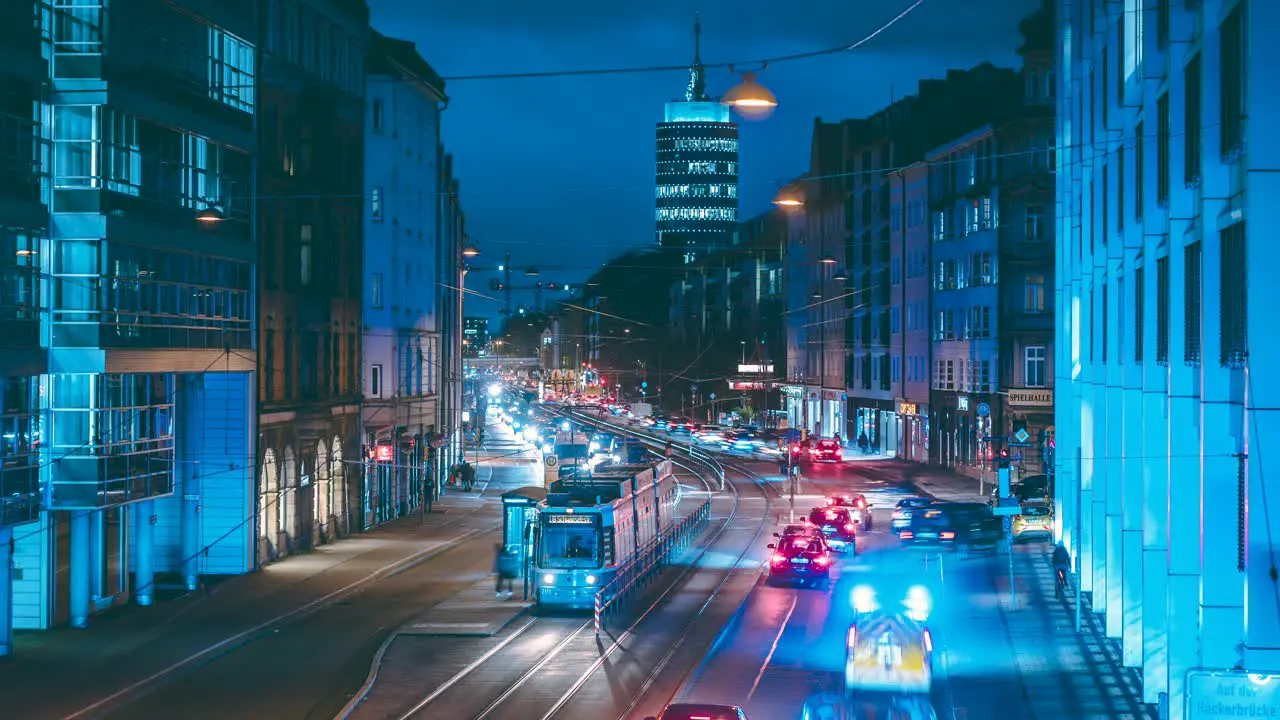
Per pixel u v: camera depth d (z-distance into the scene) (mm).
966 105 98562
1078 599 36844
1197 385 27375
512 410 160750
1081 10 44406
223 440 46812
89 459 35688
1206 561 24953
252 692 29938
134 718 27609
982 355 82562
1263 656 22391
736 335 156875
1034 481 62031
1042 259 78875
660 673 31688
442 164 77500
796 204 39344
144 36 38281
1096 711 28047
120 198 36875
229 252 44562
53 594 36812
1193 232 26469
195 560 44031
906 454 100375
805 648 34531
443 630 36750
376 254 64250
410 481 69500
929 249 93312
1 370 32969
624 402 193000
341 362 58062
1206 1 24719
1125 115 33812
